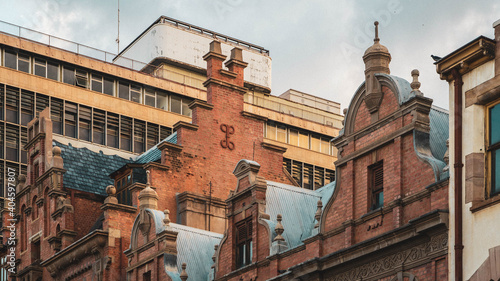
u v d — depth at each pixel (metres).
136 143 82.75
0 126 81.19
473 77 36.38
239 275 45.41
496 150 35.31
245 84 89.75
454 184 36.00
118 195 59.59
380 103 40.50
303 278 41.44
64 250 56.72
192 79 88.94
